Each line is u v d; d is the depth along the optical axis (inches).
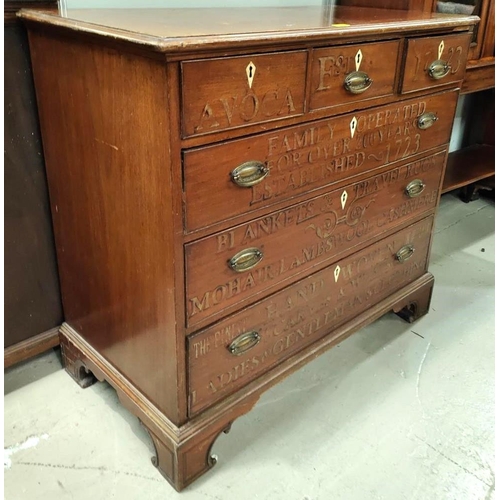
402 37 50.3
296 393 60.1
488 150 107.2
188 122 36.4
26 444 52.5
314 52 42.7
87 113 43.3
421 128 58.3
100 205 46.4
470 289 81.0
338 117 47.8
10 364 58.2
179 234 39.6
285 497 48.2
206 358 46.2
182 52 34.1
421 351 67.5
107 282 49.8
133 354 49.8
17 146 51.3
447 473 50.9
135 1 58.9
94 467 50.4
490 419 57.4
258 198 43.9
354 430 55.5
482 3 75.0
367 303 63.9
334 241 54.3
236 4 67.3
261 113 40.8
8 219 53.4
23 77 49.4
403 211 62.4
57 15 44.6
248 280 46.8
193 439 46.9
